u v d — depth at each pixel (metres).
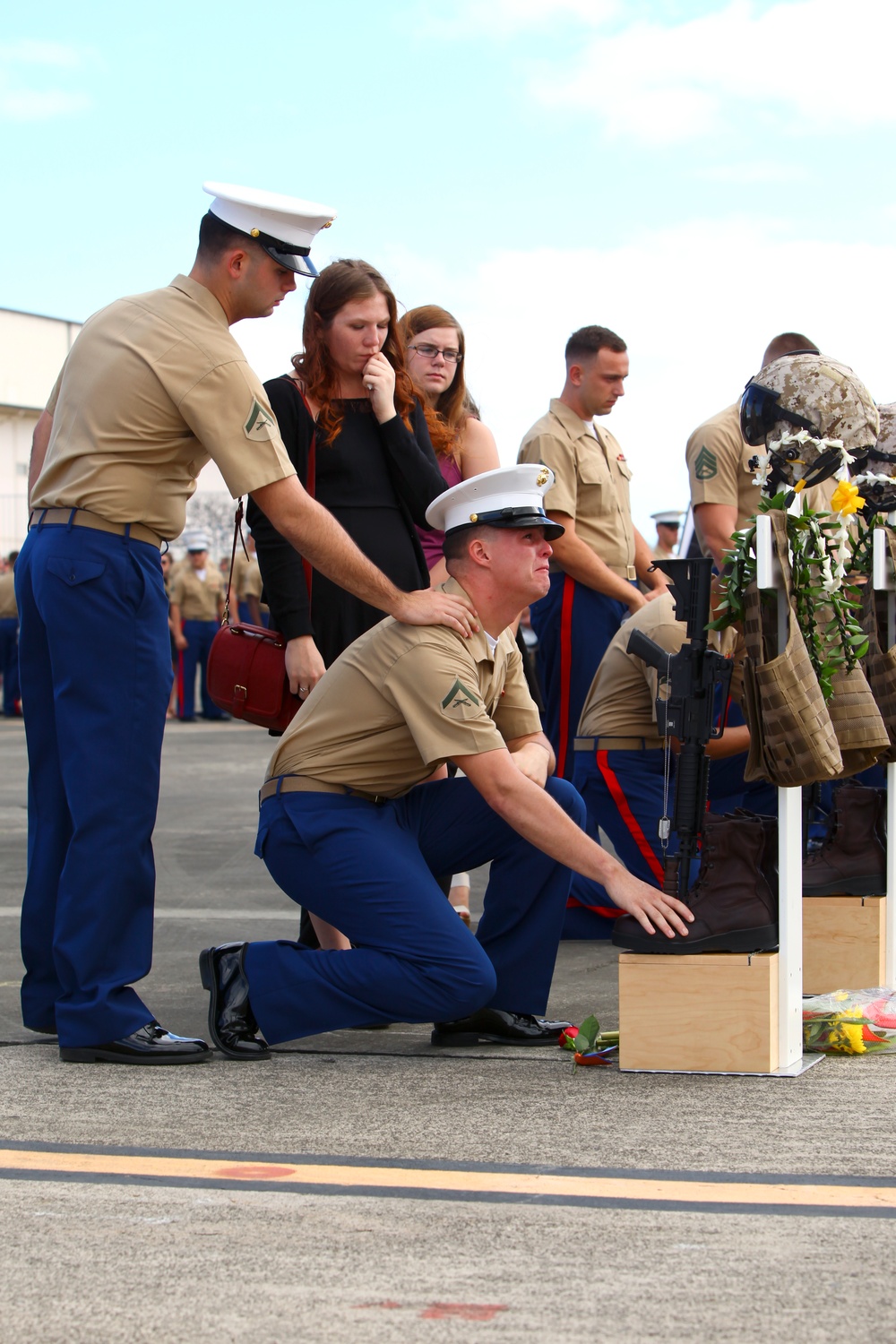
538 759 3.75
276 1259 2.25
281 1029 3.49
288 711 4.06
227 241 3.49
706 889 3.33
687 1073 3.34
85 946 3.48
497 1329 2.00
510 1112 3.03
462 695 3.39
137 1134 2.89
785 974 3.33
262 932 5.29
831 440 3.54
